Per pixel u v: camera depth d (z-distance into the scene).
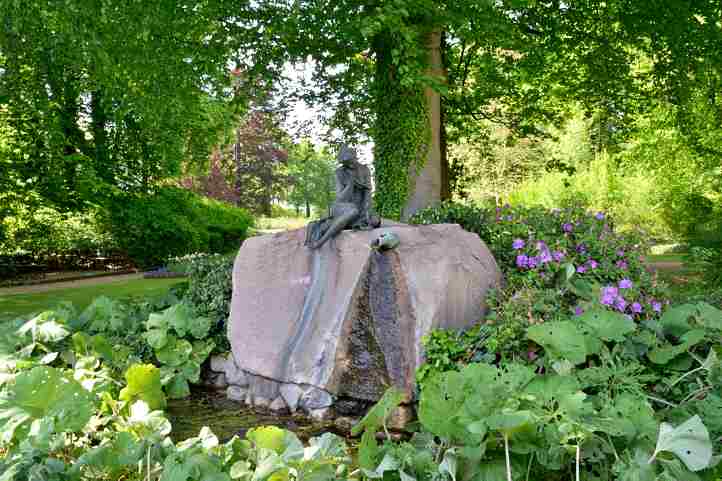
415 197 9.55
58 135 15.90
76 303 9.75
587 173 24.05
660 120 13.78
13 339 4.97
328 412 4.28
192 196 21.89
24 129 15.69
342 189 5.09
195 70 8.86
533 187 26.75
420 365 4.07
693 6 9.66
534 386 2.88
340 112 12.40
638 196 20.50
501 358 3.96
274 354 4.59
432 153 9.66
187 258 16.64
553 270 4.80
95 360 4.60
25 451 2.56
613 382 3.33
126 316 5.93
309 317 4.63
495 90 12.85
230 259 6.69
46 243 16.03
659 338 4.03
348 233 4.81
